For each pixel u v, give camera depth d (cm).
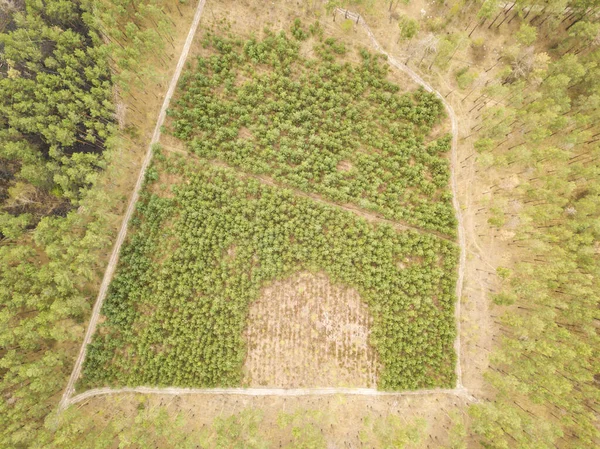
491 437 5128
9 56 5338
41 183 5562
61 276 5150
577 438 5309
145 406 5675
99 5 5356
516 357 5394
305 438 5297
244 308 5816
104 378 5694
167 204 5875
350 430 5631
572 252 5416
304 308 5909
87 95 5372
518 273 5766
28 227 5697
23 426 5138
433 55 5959
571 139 5419
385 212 5903
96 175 5366
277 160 5994
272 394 5734
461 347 5800
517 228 5716
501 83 5928
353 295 5919
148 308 5847
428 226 5844
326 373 5784
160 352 5712
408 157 5969
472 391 5703
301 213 5928
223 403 5700
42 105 5328
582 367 5209
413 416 5659
